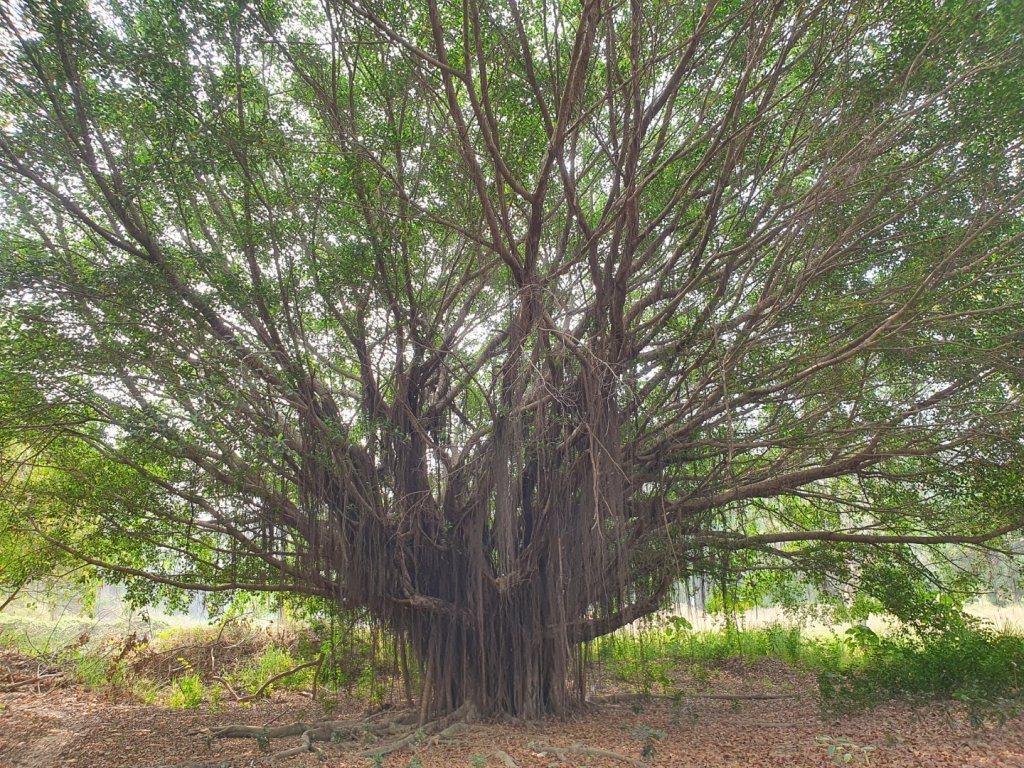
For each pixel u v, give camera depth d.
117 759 9.48
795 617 20.25
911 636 14.43
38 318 8.46
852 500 13.23
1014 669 11.31
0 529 11.66
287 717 12.31
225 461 10.24
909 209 9.23
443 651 11.27
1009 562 14.10
